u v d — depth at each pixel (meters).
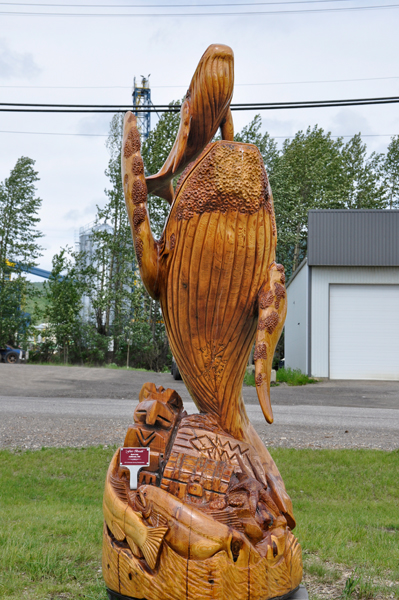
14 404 13.17
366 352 22.17
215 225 2.65
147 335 31.77
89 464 7.84
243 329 2.78
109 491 2.66
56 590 3.91
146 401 2.90
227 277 2.67
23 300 36.06
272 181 32.16
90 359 33.34
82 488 6.83
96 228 35.34
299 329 24.64
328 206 35.41
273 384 19.95
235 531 2.39
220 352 2.78
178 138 2.92
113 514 2.58
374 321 22.22
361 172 40.09
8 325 34.19
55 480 7.12
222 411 2.86
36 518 5.53
